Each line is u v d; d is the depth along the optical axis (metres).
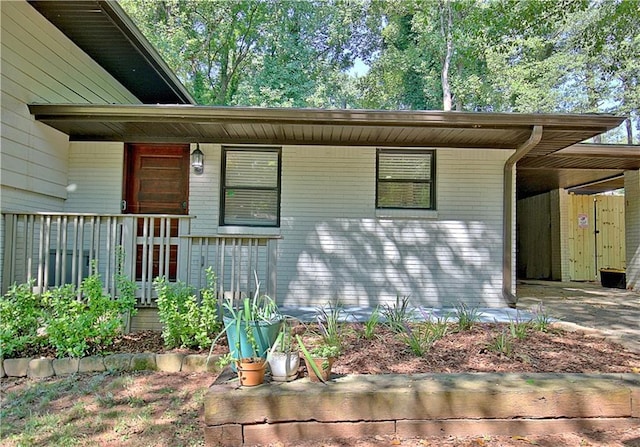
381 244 6.38
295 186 6.40
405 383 2.67
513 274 6.47
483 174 6.43
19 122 4.81
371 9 18.48
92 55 6.40
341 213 6.40
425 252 6.39
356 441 2.49
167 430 2.58
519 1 8.74
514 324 4.43
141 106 5.08
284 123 5.40
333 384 2.65
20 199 4.91
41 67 5.19
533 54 15.35
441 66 16.80
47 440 2.46
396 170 6.52
